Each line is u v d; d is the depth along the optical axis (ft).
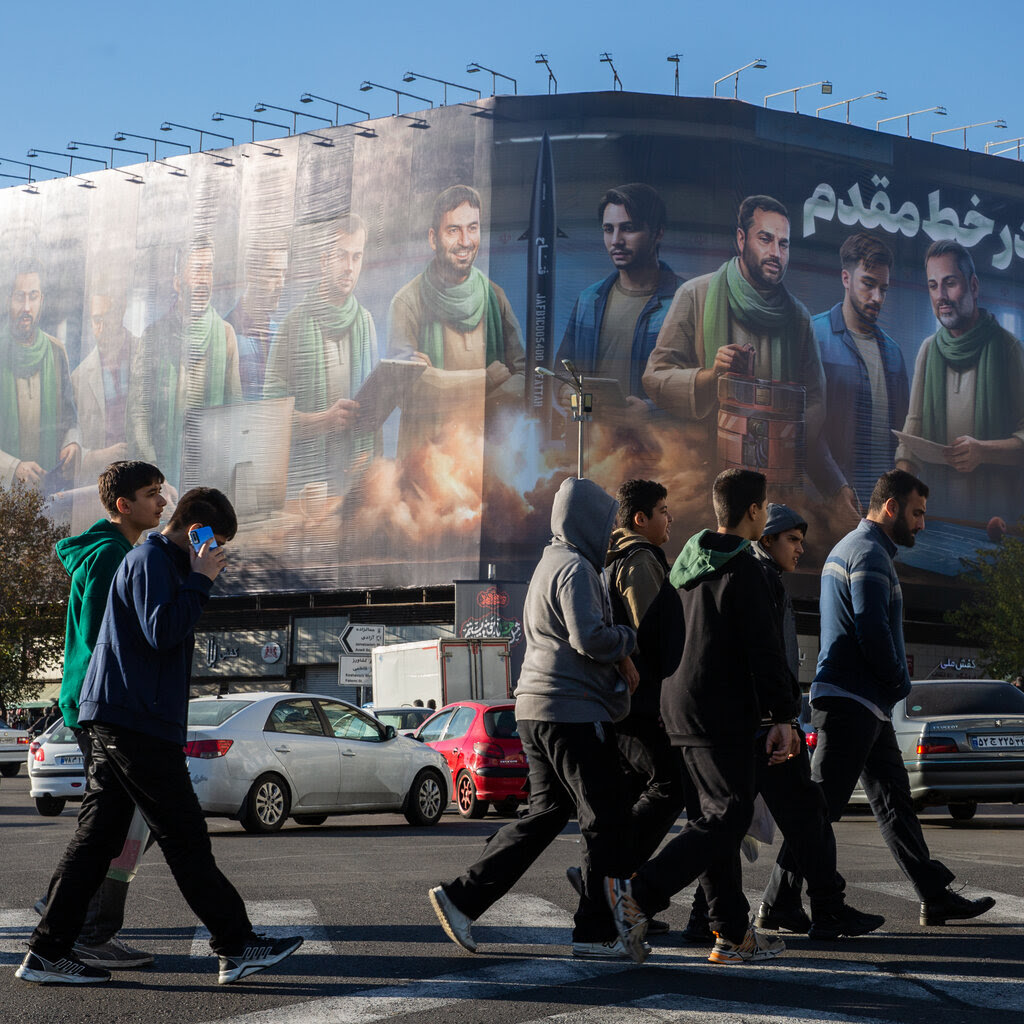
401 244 192.24
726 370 184.44
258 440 198.80
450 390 185.26
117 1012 14.79
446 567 180.96
